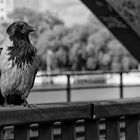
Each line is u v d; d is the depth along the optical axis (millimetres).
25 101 2891
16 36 2814
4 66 2787
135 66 60438
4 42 2848
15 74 2783
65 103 2586
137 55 8562
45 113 2430
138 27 7801
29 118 2375
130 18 7797
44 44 59562
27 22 2934
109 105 2645
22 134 2430
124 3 7734
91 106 2594
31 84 2916
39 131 2506
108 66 66562
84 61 67938
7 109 2301
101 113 2611
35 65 2889
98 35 67875
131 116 2818
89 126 2652
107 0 7688
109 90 18469
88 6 8141
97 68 67812
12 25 2834
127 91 17828
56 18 63562
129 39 8250
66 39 65500
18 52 2789
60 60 65312
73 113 2529
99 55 67875
